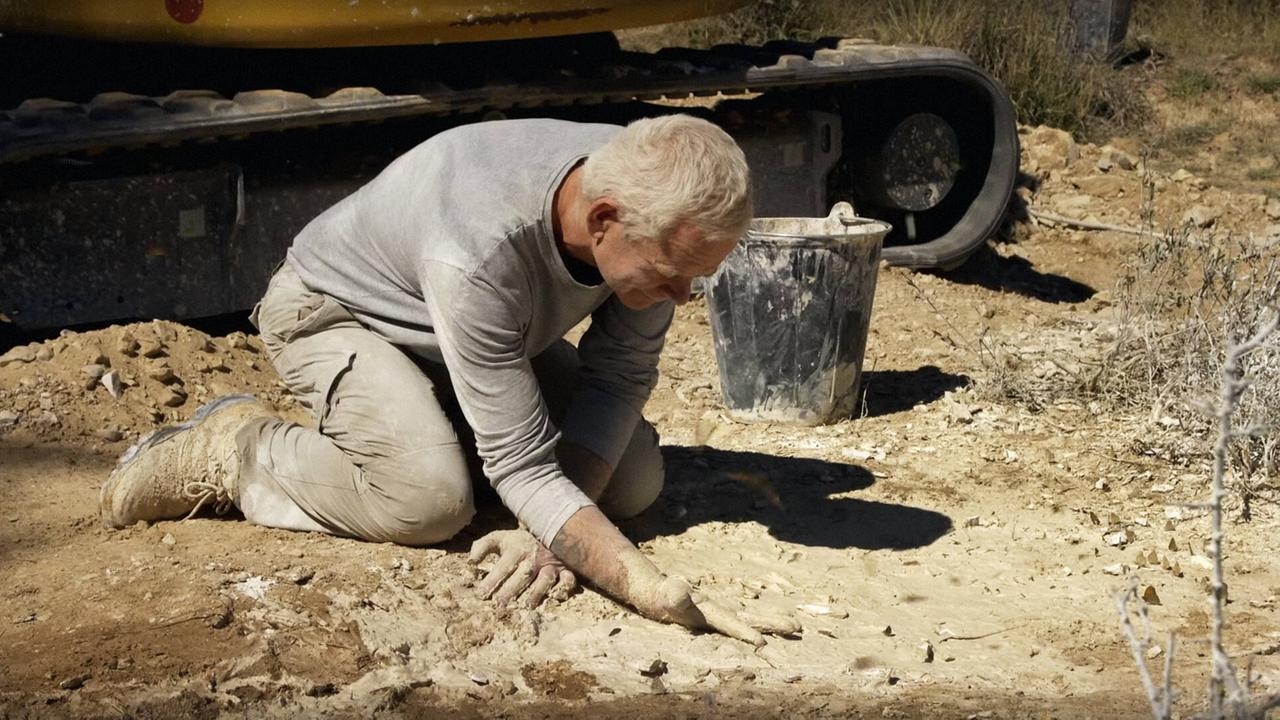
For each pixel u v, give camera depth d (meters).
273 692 2.95
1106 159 8.79
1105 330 6.19
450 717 2.90
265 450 3.68
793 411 4.99
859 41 7.13
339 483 3.56
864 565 3.76
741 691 3.04
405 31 5.41
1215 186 8.82
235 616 3.19
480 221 3.05
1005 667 3.21
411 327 3.43
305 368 3.55
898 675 3.14
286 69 5.82
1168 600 3.57
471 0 5.41
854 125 7.39
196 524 3.75
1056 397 5.23
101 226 5.23
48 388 4.64
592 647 3.21
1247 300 5.08
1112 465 4.57
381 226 3.36
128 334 4.94
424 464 3.44
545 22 5.59
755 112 6.95
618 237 2.93
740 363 5.00
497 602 3.34
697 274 2.94
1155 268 5.93
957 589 3.63
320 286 3.53
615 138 2.93
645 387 3.58
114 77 5.69
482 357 3.11
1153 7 11.88
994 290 7.20
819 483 4.40
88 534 3.70
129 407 4.68
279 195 5.63
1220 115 10.23
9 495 3.99
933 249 7.14
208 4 5.17
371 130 6.04
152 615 3.18
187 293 5.46
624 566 3.22
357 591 3.33
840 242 4.80
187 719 2.83
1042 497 4.31
